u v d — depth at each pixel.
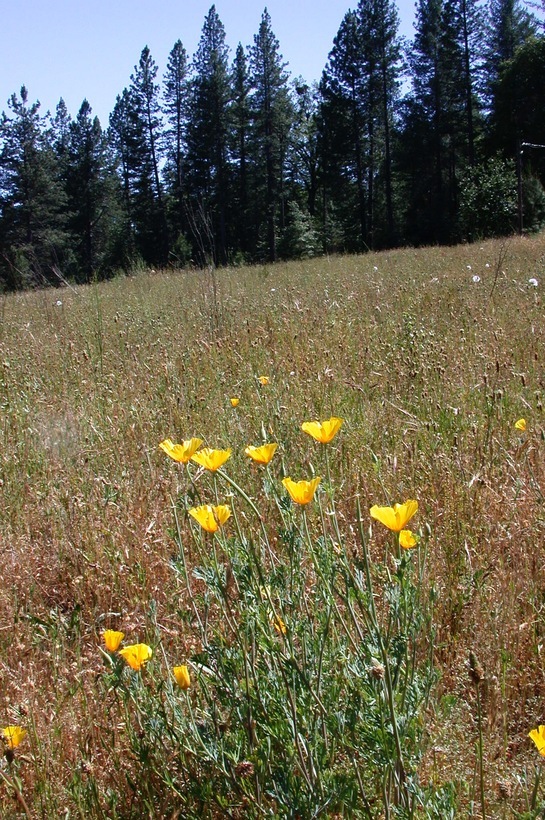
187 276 17.34
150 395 5.86
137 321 9.40
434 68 54.44
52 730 2.45
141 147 60.19
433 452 4.18
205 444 4.48
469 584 3.02
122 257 58.50
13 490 4.41
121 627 3.05
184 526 3.58
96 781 2.29
